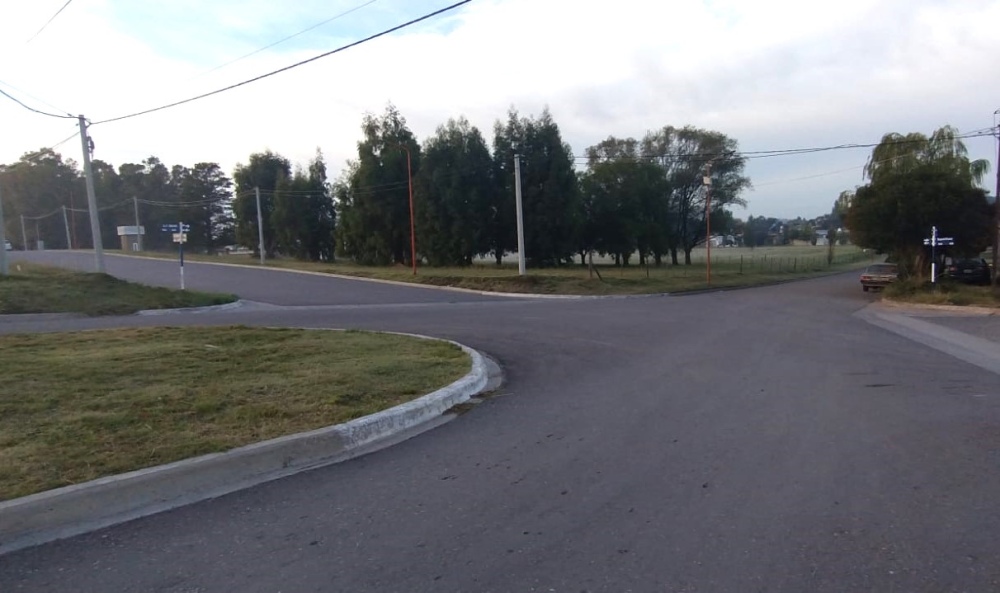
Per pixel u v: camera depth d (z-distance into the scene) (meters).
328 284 38.66
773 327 17.11
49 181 97.56
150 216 94.75
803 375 10.09
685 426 7.05
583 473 5.55
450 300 29.70
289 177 69.06
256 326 15.32
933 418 7.37
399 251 56.62
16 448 5.50
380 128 55.75
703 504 4.82
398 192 54.75
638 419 7.38
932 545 4.10
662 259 80.19
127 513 4.68
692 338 14.62
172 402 7.11
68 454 5.40
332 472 5.62
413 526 4.45
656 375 10.11
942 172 30.30
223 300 26.16
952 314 21.89
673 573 3.75
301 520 4.55
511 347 13.23
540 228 50.66
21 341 11.69
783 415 7.52
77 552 4.04
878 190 31.36
